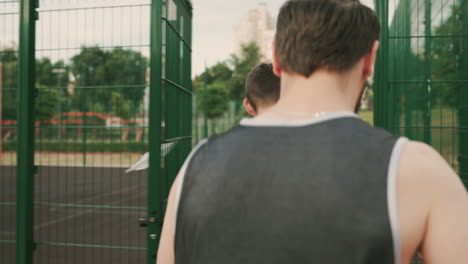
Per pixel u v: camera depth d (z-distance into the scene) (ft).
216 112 101.55
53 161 48.42
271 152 2.15
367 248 1.88
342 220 1.92
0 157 13.67
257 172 2.13
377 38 2.43
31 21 9.86
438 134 14.76
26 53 9.79
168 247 2.46
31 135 9.98
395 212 1.90
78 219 21.49
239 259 2.03
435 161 2.01
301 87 2.34
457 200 1.95
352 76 2.36
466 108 12.80
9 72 31.89
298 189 2.02
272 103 7.21
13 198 27.55
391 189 1.92
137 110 18.07
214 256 2.09
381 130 2.18
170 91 9.56
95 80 37.83
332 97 2.29
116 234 18.42
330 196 1.95
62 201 27.40
